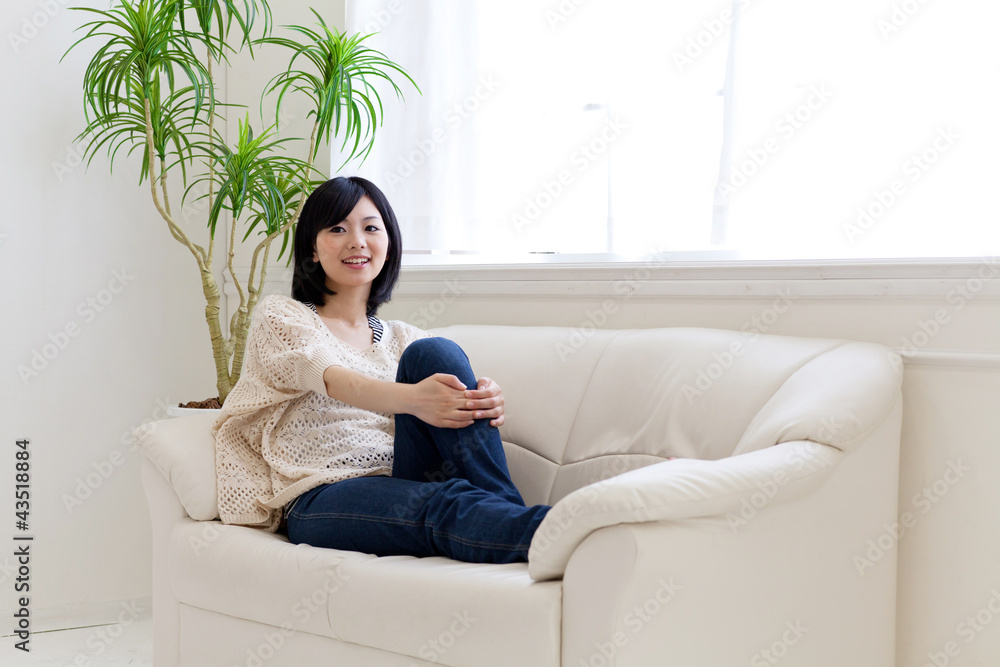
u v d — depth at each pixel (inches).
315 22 110.7
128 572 106.6
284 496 66.2
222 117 111.0
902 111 69.9
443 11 96.2
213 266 114.7
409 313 100.2
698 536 46.9
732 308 76.2
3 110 97.9
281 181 100.6
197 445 69.7
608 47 85.3
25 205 99.4
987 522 63.5
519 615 47.1
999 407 62.9
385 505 60.1
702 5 79.6
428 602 51.0
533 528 52.7
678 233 81.8
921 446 66.2
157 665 69.3
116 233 105.8
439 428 62.5
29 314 99.8
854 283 69.0
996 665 63.3
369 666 54.6
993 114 66.1
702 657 47.7
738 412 63.6
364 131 102.7
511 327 83.1
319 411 69.7
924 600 66.3
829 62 73.0
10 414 98.8
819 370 61.7
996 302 63.3
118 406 106.0
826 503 56.8
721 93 79.2
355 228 74.3
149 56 91.7
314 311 74.1
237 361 99.1
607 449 69.6
